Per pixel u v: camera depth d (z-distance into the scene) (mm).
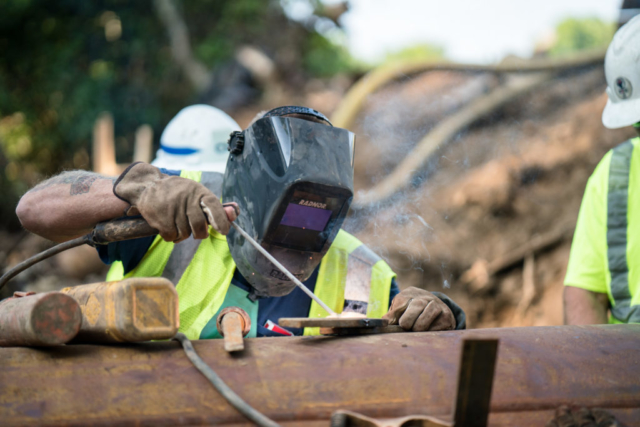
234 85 11469
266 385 1427
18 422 1304
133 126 11898
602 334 1693
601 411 1413
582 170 7062
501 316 6715
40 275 7547
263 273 1884
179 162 4117
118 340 1479
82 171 1944
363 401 1418
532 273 6676
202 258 2035
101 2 12195
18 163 11852
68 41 12227
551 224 6844
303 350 1543
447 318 1865
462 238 7113
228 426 1349
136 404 1360
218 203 1628
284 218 1806
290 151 1786
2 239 8977
